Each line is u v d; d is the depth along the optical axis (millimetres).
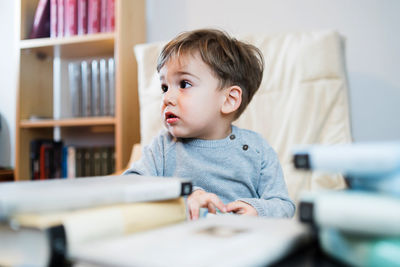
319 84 1241
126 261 245
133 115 1621
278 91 1280
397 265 253
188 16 1750
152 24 1794
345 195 293
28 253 305
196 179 843
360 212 269
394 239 264
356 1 1537
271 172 871
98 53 1801
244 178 854
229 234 323
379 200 272
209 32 916
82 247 281
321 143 1202
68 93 1924
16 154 1666
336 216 281
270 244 291
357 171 286
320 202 296
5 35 2020
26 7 1708
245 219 399
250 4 1670
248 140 893
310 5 1594
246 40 1329
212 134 862
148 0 1801
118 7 1518
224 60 843
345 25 1551
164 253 262
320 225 301
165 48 859
